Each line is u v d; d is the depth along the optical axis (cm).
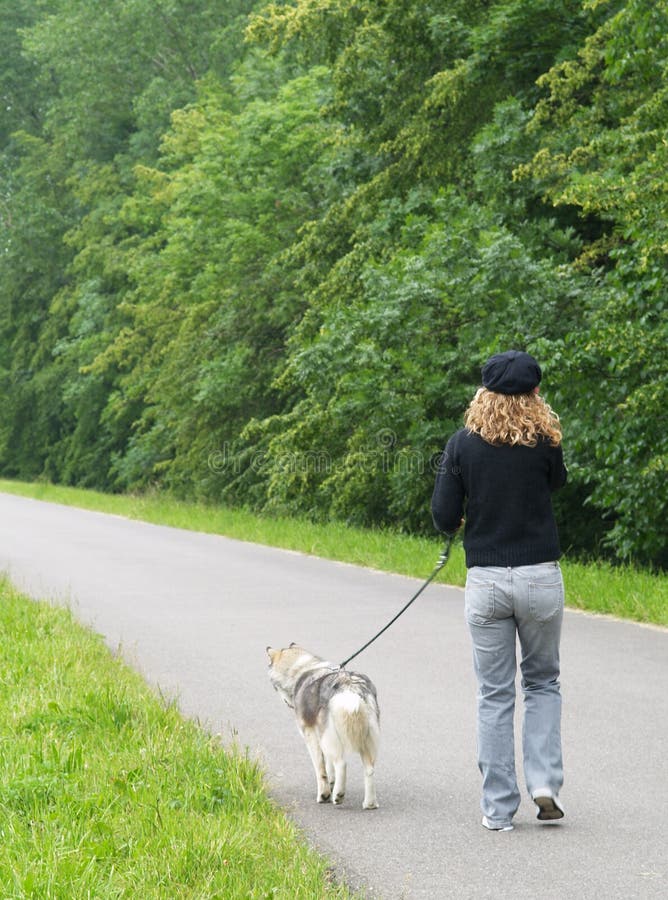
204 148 3161
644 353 1416
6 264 5625
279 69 3456
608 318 1484
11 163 6138
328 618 1153
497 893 448
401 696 803
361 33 2286
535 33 2017
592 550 1992
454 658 935
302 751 677
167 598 1316
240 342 3053
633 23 1448
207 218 3134
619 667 880
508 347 1734
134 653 978
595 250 1797
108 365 4325
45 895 411
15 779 556
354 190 2572
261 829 503
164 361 3684
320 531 2072
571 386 1522
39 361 5591
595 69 1908
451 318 1948
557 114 1888
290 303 2866
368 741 565
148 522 2619
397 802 575
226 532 2227
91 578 1513
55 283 5631
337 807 568
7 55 6056
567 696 788
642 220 1410
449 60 2267
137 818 505
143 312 3631
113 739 657
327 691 572
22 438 5678
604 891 449
